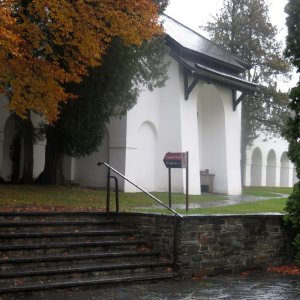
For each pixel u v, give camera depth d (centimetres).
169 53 2228
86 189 1966
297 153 1232
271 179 4409
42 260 917
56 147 2031
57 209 1259
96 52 1526
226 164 2528
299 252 1216
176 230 1029
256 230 1168
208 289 921
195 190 2300
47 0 1395
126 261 1012
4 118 2289
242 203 1848
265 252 1185
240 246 1131
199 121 2602
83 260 965
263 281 1016
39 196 1566
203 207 1560
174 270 1023
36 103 1573
